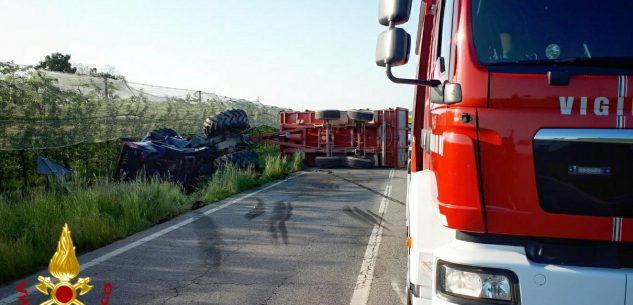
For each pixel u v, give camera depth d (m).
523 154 2.79
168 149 10.99
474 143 2.85
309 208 9.98
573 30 2.94
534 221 2.77
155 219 8.71
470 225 2.85
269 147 20.91
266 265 6.15
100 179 9.73
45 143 10.51
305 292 5.22
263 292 5.21
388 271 5.96
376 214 9.38
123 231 7.68
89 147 11.84
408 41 3.30
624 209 2.69
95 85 12.24
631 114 2.71
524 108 2.80
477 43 2.96
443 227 3.28
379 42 3.35
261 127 23.44
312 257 6.52
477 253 2.82
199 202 10.34
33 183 9.91
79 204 7.98
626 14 2.95
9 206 7.59
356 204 10.46
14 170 9.73
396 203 10.60
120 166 10.61
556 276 2.67
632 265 2.74
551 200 2.76
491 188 2.83
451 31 3.18
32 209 7.41
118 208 8.32
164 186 9.66
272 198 11.27
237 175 12.89
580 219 2.72
